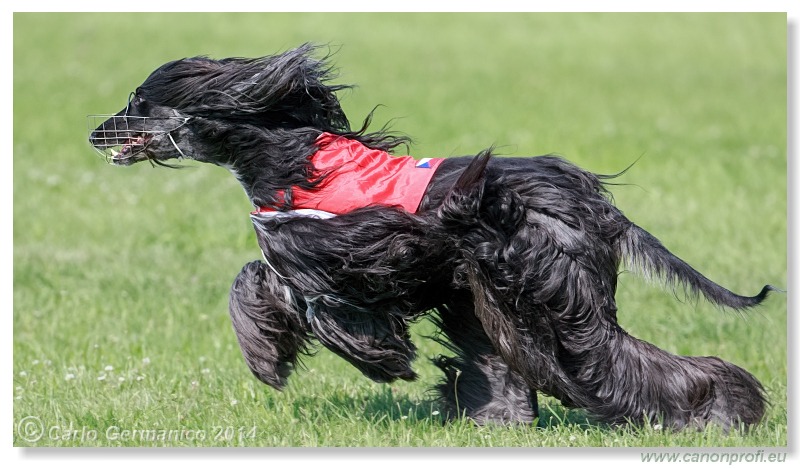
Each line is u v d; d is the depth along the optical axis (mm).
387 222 8750
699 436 9047
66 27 43625
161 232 17578
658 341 12281
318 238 8867
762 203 19516
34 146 24844
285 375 9852
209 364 11750
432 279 9055
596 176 9258
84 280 14961
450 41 43344
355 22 46469
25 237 17453
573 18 49156
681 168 22969
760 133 27438
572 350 8852
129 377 11109
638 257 9164
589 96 33125
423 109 29906
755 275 14992
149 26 43812
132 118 9500
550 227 8719
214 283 14734
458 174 8891
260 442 9492
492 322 8828
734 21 48031
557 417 9859
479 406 9719
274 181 9102
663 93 33844
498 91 33625
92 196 20203
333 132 9547
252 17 46281
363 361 9266
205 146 9445
